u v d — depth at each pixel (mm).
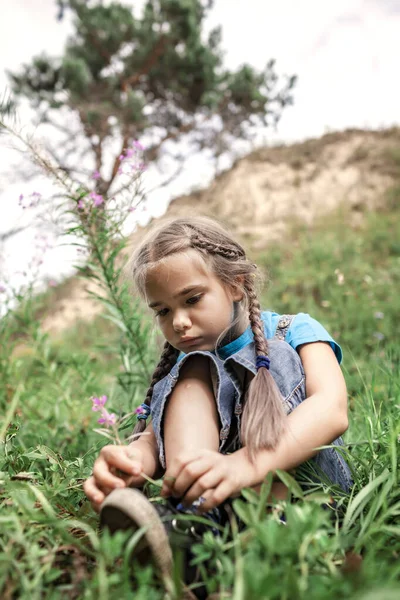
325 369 1402
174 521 1073
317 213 11031
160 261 1422
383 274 6805
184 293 1413
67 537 1036
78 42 11250
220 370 1309
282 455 1185
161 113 11219
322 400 1297
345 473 1438
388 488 1175
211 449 1207
